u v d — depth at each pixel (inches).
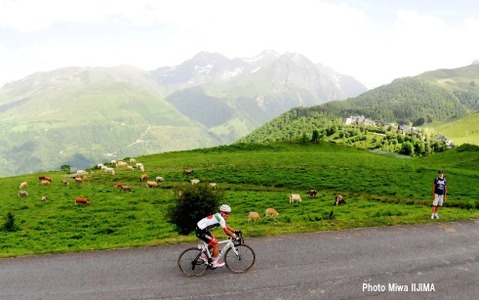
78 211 1913.1
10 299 561.3
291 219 1598.2
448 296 570.6
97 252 753.0
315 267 661.3
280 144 4788.4
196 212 1093.1
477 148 4163.4
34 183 2694.4
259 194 2276.1
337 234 847.7
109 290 581.9
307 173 2856.8
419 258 711.1
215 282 604.1
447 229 904.3
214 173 2901.1
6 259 729.6
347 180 2630.4
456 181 2581.2
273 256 709.9
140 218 1780.3
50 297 564.4
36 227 1624.0
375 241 803.4
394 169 3090.6
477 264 688.4
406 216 1021.2
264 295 561.3
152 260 701.9
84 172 3257.9
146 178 2780.5
